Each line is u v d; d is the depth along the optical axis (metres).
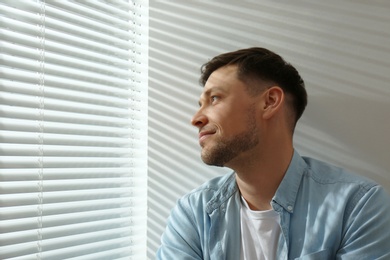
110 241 1.34
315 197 1.01
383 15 1.14
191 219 1.16
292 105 1.09
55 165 1.15
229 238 1.09
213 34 1.33
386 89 1.13
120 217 1.38
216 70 1.09
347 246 0.92
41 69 1.12
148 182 1.41
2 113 1.03
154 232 1.39
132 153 1.43
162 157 1.39
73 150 1.20
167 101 1.39
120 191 1.37
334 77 1.19
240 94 1.03
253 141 1.02
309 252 0.95
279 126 1.05
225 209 1.12
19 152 1.05
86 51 1.26
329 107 1.19
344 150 1.17
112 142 1.34
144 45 1.48
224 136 1.01
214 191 1.17
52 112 1.16
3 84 1.04
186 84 1.36
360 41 1.16
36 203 1.10
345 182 0.99
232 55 1.09
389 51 1.13
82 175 1.23
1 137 1.02
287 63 1.13
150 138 1.42
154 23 1.43
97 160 1.28
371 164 1.14
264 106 1.04
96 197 1.28
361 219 0.92
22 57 1.08
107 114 1.32
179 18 1.39
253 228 1.07
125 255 1.38
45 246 1.12
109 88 1.34
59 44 1.18
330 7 1.20
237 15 1.30
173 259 1.10
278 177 1.06
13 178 1.04
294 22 1.24
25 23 1.10
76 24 1.22
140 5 1.47
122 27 1.39
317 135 1.21
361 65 1.16
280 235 1.01
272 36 1.26
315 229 0.97
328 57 1.20
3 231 1.02
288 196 1.03
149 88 1.43
